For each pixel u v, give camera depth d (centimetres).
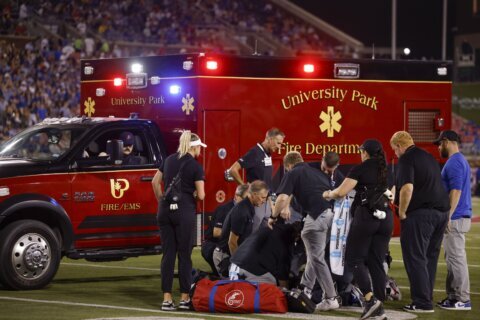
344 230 2127
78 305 2203
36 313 2081
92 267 2967
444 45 9450
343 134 2941
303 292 2150
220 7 10162
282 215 2172
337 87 2927
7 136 6256
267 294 2094
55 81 7088
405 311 2183
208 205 2716
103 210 2522
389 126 3031
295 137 2855
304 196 2159
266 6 10569
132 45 8756
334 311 2152
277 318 2034
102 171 2527
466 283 2228
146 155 2608
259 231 2255
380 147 2062
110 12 8919
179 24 9469
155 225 2597
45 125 2684
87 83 3094
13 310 2114
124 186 2552
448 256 2238
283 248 2238
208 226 2712
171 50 9088
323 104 2903
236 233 2322
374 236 2058
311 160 2886
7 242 2383
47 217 2483
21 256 2398
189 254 2155
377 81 3002
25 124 6494
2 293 2377
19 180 2414
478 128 9412
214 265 2489
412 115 3075
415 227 2156
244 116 2770
